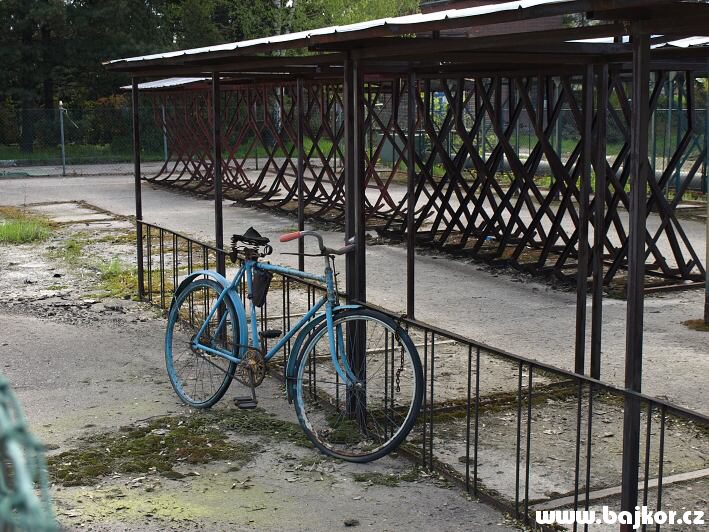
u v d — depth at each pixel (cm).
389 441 495
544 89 1127
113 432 551
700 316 887
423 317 888
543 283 1061
